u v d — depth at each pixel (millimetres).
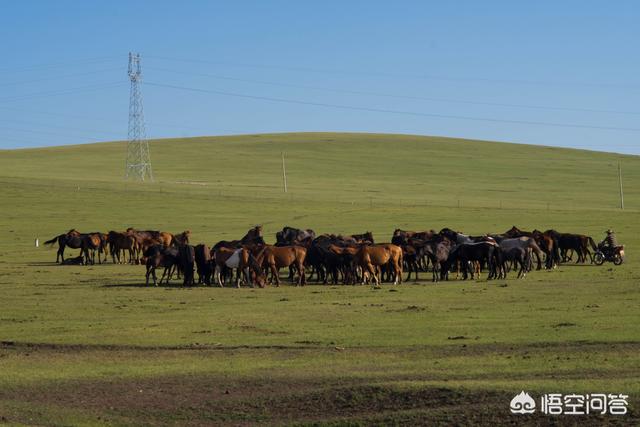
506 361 20281
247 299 33281
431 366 20031
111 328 26656
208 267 38875
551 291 33688
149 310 30594
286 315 28641
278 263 38312
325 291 35688
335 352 22250
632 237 59969
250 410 17484
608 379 17969
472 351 21734
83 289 37406
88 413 17484
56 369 21203
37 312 30422
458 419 15945
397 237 44656
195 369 20797
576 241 46219
